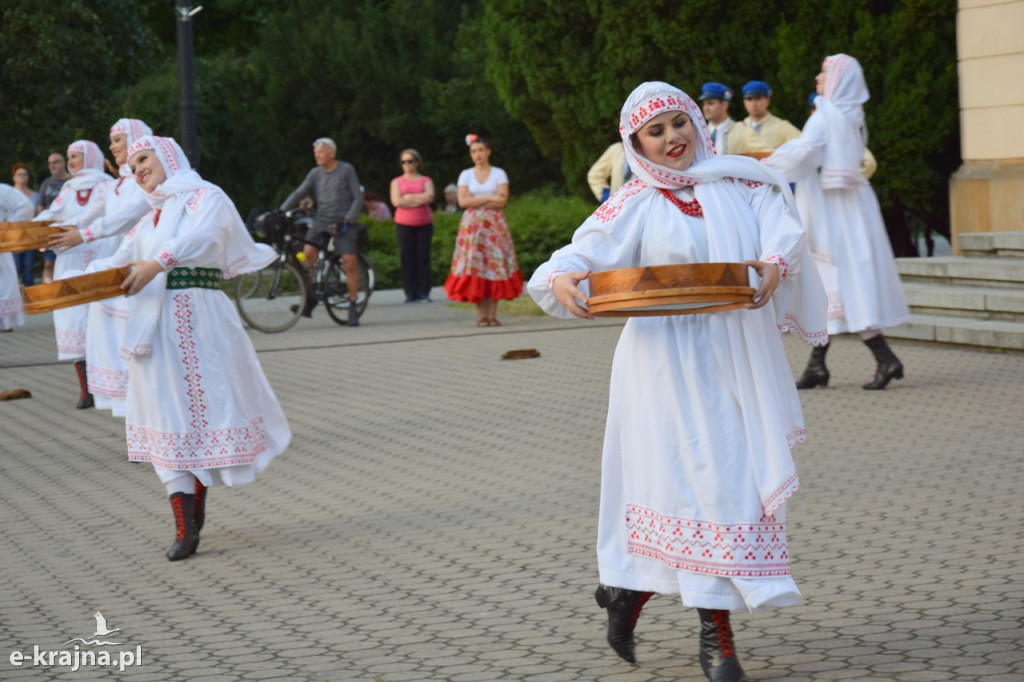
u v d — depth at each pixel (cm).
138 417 628
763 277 413
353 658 464
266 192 3622
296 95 3522
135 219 766
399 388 1085
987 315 1159
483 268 1440
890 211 1923
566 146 2092
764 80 1845
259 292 1511
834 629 468
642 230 434
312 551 614
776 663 438
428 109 3391
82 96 2578
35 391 1155
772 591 406
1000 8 1467
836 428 827
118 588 570
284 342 1412
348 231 1516
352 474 778
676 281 395
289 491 743
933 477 687
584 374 1107
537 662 452
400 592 542
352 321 1528
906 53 1731
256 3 4047
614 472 440
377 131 3466
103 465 838
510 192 3391
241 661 467
